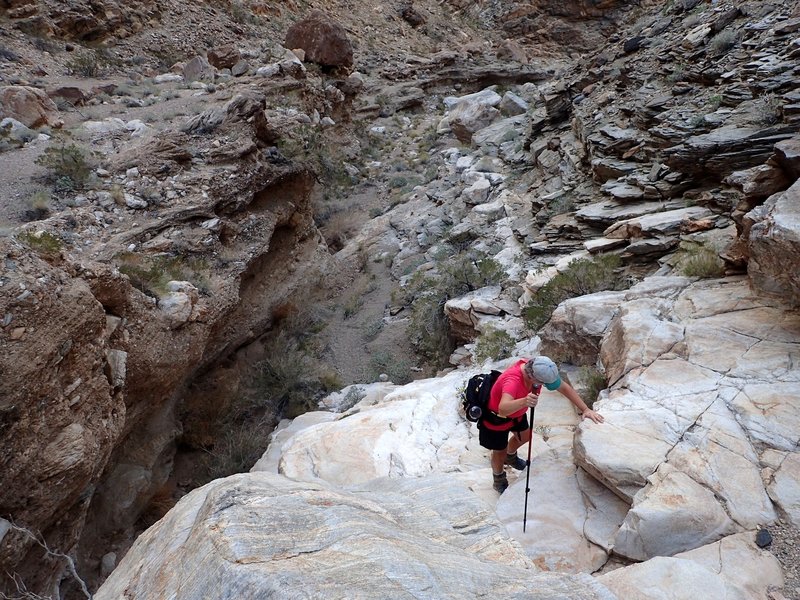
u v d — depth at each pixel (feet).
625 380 19.15
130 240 39.42
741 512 13.75
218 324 41.83
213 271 43.14
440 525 9.68
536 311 34.24
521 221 58.75
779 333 19.60
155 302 34.42
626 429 16.51
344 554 6.95
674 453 15.42
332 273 63.67
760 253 20.68
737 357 18.85
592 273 32.76
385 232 73.10
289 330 54.49
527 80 140.87
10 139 47.52
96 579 30.55
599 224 44.29
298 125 77.92
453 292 49.03
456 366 42.45
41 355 22.77
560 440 19.71
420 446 24.13
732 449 15.33
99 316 26.55
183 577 7.06
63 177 42.22
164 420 38.22
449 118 104.17
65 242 34.99
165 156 47.11
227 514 7.81
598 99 65.67
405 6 163.12
